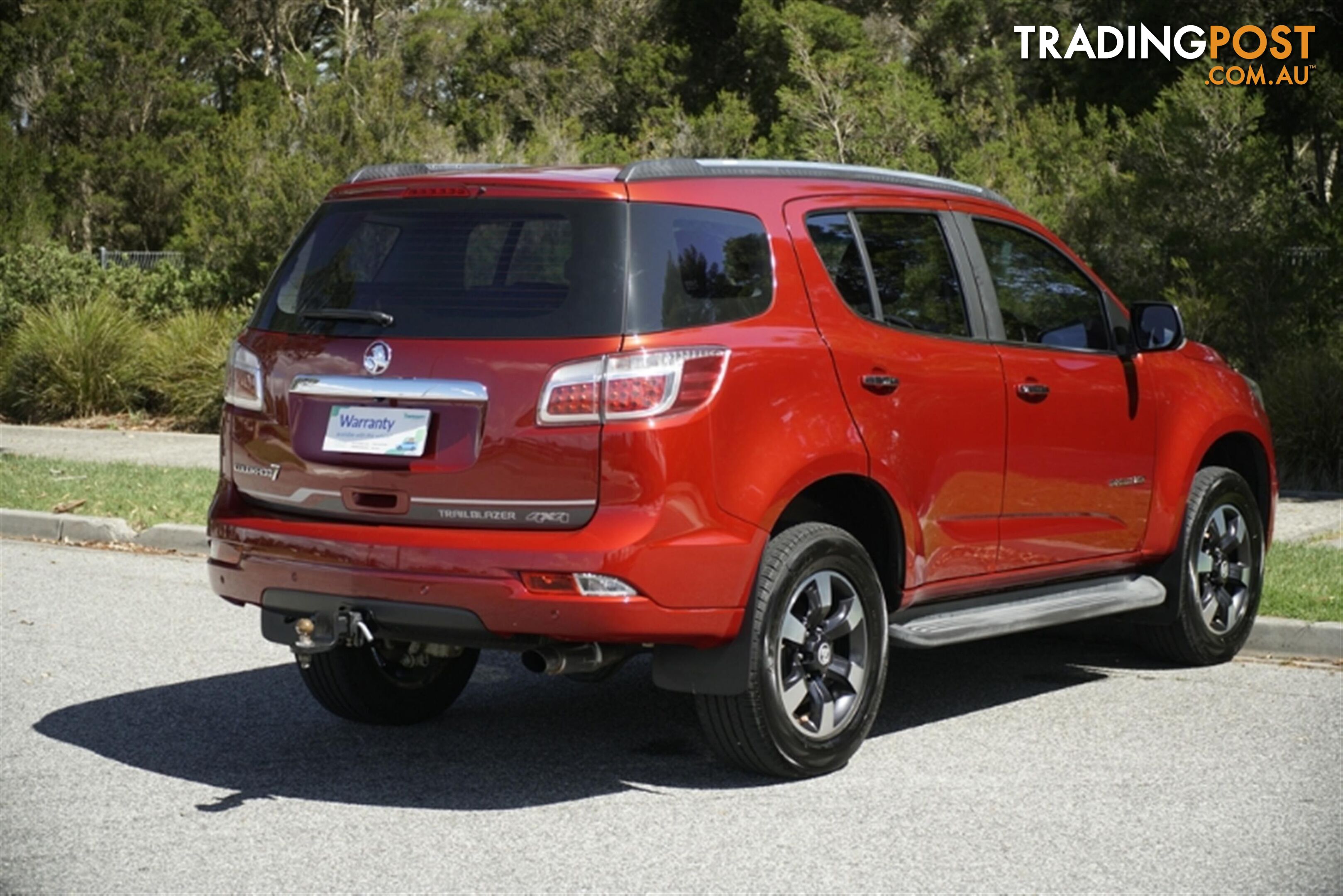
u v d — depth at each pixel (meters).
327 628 5.21
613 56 48.66
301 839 4.83
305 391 5.32
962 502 5.95
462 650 6.23
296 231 19.86
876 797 5.27
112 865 4.57
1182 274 15.56
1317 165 23.28
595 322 4.95
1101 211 16.30
